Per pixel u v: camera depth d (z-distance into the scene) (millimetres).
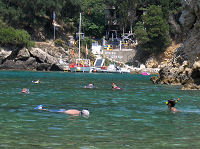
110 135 10172
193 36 36844
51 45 79062
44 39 82500
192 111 15406
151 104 18062
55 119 12664
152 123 12242
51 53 75812
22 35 70250
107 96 22297
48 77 46594
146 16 81375
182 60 38438
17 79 39594
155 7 81500
